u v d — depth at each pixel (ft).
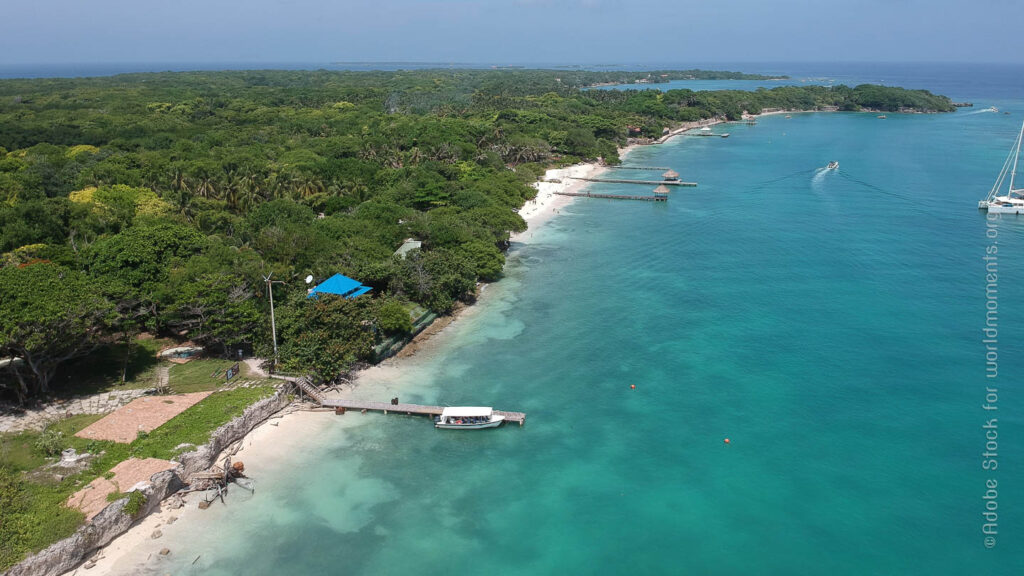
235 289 233.96
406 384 224.74
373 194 424.05
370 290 267.80
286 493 168.76
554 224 442.50
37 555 133.90
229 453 181.88
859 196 509.76
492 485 174.19
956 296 301.22
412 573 144.56
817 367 236.84
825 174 599.98
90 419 184.14
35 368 186.80
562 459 185.37
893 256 359.66
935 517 163.22
